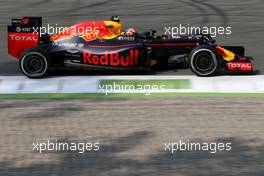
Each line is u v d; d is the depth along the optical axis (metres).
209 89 47.59
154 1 91.56
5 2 92.19
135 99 45.16
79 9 85.69
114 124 39.66
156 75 52.22
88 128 38.97
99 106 43.56
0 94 47.06
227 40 66.00
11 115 41.84
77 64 51.38
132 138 37.16
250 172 32.16
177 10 83.88
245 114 41.31
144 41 51.66
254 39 66.25
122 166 33.06
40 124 39.91
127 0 92.69
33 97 46.19
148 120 40.31
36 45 51.88
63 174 32.06
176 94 46.31
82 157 34.41
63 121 40.44
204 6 86.75
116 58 51.16
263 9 83.62
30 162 33.78
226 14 80.50
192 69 50.69
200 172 32.22
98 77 51.75
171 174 31.95
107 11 84.00
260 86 48.44
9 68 55.66
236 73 52.53
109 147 35.78
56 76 52.16
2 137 37.56
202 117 40.75
